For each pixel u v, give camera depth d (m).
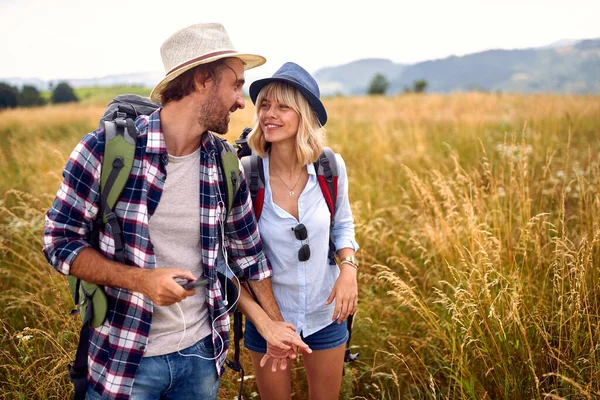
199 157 2.00
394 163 7.41
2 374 2.97
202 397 2.13
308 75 2.38
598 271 3.13
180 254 2.01
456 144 8.69
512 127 9.91
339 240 2.62
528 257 3.63
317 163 2.50
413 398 3.00
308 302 2.49
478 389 2.71
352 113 18.55
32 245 4.56
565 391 2.56
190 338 2.03
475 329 2.97
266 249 2.48
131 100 2.01
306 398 3.17
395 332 3.44
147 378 1.96
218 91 1.92
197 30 1.91
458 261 3.79
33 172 7.73
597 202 3.58
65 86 76.88
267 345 2.32
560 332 2.68
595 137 8.79
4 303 3.73
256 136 2.45
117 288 1.87
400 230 4.86
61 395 2.82
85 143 1.79
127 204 1.84
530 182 5.09
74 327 3.20
